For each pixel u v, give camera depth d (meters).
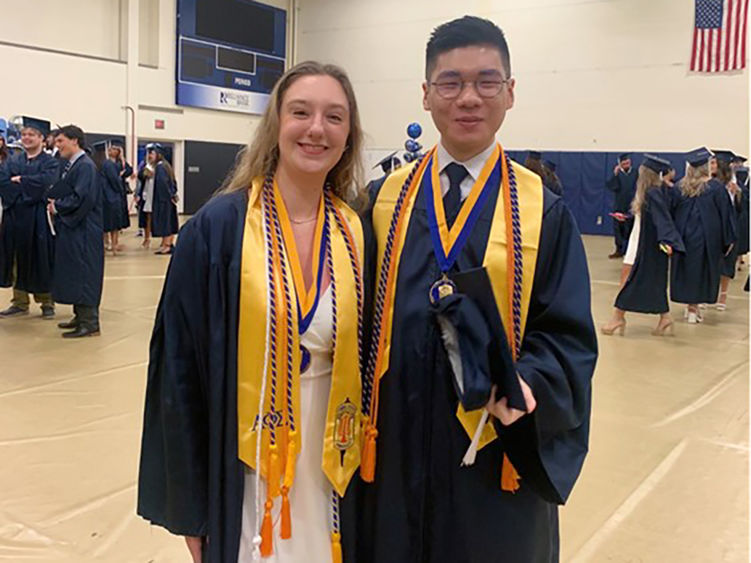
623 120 15.73
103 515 2.85
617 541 2.76
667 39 14.98
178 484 1.50
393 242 1.56
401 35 18.50
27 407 4.09
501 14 16.95
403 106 18.69
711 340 6.48
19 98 14.32
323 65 1.56
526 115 16.91
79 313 5.82
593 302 8.27
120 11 16.33
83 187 5.54
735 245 8.15
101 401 4.22
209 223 1.49
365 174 1.69
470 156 1.55
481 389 1.32
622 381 5.05
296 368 1.48
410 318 1.50
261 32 19.28
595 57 15.91
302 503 1.53
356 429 1.56
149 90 16.88
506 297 1.47
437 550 1.52
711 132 14.72
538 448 1.42
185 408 1.48
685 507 3.07
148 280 8.55
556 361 1.43
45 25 15.05
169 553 2.59
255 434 1.48
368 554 1.59
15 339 5.70
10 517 2.82
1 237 6.30
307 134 1.49
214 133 18.53
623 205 12.18
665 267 6.48
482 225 1.50
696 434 3.98
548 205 1.51
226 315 1.47
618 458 3.61
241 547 1.52
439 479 1.50
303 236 1.55
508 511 1.51
